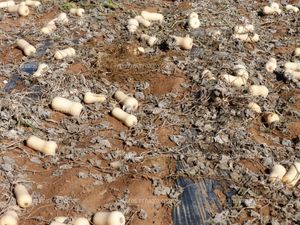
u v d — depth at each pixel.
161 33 4.07
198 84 3.27
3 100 3.00
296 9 4.71
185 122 2.97
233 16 4.45
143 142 2.79
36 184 2.50
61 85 3.26
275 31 4.28
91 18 4.32
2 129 2.81
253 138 2.84
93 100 3.14
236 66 3.43
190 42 3.74
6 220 2.21
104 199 2.42
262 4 4.82
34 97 3.14
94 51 3.68
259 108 3.04
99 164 2.63
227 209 2.34
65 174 2.55
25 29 4.13
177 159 2.64
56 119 3.00
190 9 4.50
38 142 2.72
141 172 2.55
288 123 2.98
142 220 2.29
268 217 2.31
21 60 3.61
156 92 3.30
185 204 2.38
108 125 2.97
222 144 2.76
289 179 2.52
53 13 4.46
